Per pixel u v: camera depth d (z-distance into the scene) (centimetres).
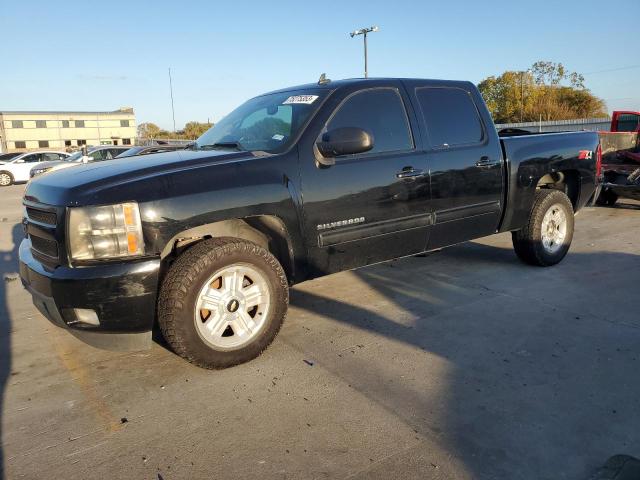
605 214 950
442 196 454
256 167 352
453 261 609
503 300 466
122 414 298
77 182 321
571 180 598
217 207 329
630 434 264
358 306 464
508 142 514
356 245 405
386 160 414
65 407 308
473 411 288
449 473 238
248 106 471
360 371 338
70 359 377
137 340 326
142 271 305
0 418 298
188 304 321
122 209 304
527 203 531
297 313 452
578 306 446
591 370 332
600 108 5728
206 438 271
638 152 1007
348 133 366
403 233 432
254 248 346
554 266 575
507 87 5772
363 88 418
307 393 312
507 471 239
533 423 276
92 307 302
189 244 363
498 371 333
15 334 430
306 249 378
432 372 334
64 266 309
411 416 285
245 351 347
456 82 491
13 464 255
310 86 433
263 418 287
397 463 246
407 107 442
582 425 273
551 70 5794
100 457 258
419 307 456
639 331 390
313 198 375
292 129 387
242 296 344
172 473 245
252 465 248
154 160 362
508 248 667
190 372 347
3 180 2459
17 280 611
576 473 237
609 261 592
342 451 256
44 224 326
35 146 6950
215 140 443
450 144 465
